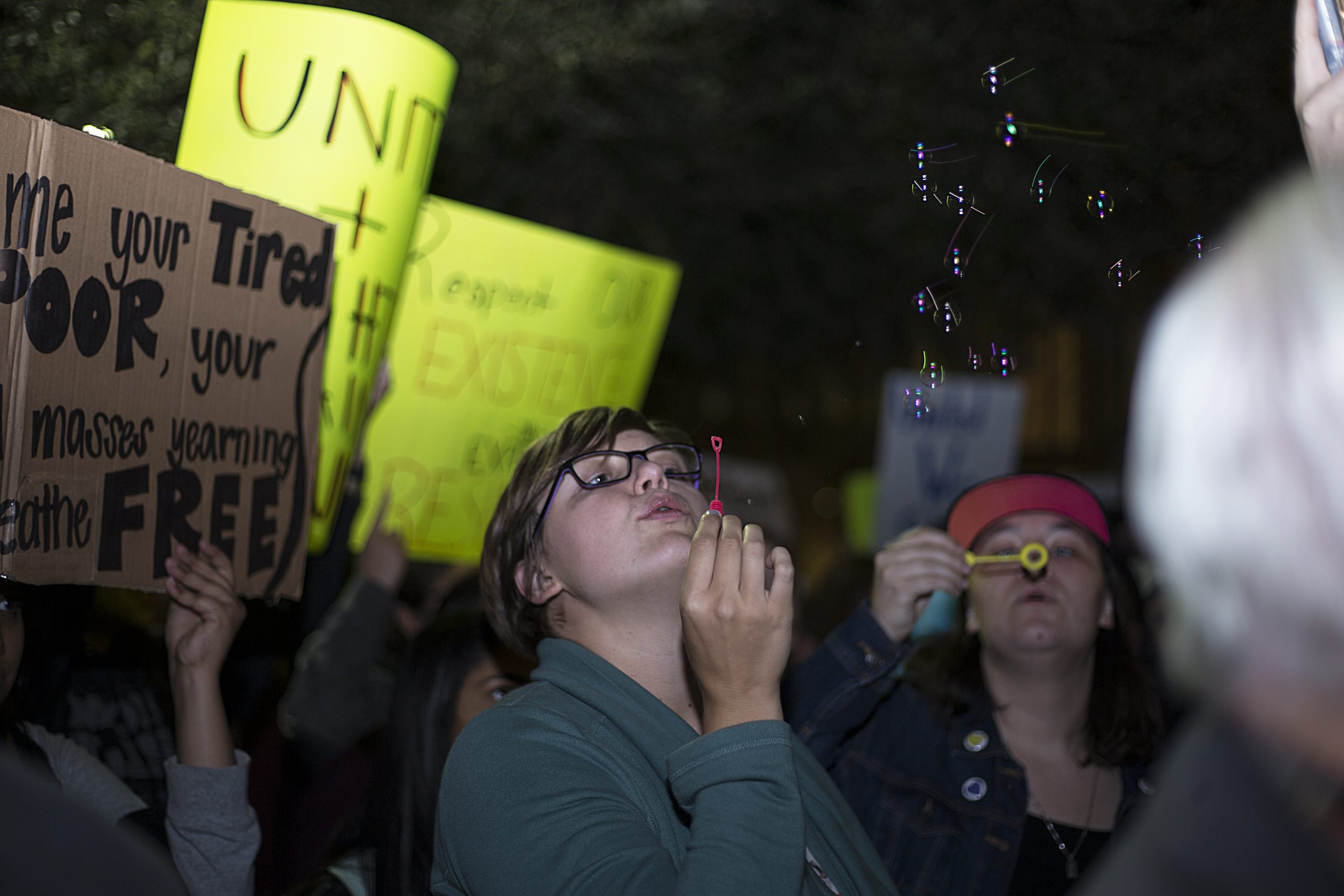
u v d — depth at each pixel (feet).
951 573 6.19
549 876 3.87
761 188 17.89
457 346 10.26
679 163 17.54
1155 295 15.06
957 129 15.80
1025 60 15.05
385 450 9.96
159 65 8.29
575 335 10.87
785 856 3.79
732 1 16.39
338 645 8.64
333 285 6.22
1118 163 13.23
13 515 4.33
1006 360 6.39
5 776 2.19
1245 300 1.84
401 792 5.81
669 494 5.13
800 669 6.44
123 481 4.90
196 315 5.25
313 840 7.22
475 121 14.99
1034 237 15.80
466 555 10.34
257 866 7.69
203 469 5.34
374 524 9.59
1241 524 1.77
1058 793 6.10
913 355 18.31
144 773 5.74
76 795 4.99
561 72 15.40
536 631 5.40
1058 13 14.84
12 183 4.30
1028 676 6.19
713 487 7.33
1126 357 18.89
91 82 7.99
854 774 6.33
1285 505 1.71
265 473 5.72
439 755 5.89
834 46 17.46
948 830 6.02
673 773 4.10
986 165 15.44
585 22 15.40
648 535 4.91
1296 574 1.70
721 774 3.97
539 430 10.69
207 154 6.35
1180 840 1.92
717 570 4.25
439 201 10.19
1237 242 1.94
